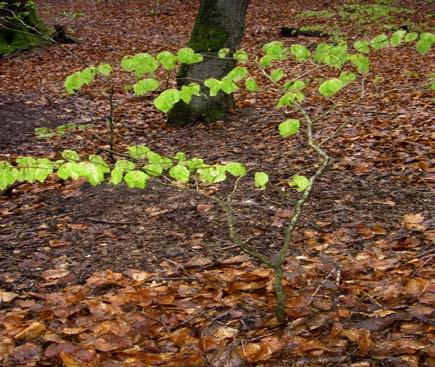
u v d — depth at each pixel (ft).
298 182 10.49
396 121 25.71
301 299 11.40
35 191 21.08
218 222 16.51
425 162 18.98
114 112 33.99
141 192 19.51
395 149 21.13
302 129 26.18
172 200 18.44
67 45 55.57
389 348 9.39
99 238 16.25
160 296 12.34
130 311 11.94
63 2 80.74
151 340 10.75
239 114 30.63
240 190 18.81
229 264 13.93
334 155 21.56
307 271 12.91
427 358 9.03
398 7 65.51
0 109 34.27
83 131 30.19
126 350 10.32
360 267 12.75
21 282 14.02
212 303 11.90
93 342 10.55
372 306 10.93
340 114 28.40
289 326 10.55
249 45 55.01
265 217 16.49
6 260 15.35
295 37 56.34
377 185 17.90
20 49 52.24
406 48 47.26
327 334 10.20
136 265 14.43
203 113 29.60
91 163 9.35
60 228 17.31
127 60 10.40
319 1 76.23
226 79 10.52
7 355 10.52
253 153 23.63
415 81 35.68
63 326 11.46
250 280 12.83
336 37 47.52
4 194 20.94
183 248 15.12
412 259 12.84
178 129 29.45
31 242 16.48
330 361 9.37
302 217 16.19
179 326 11.19
